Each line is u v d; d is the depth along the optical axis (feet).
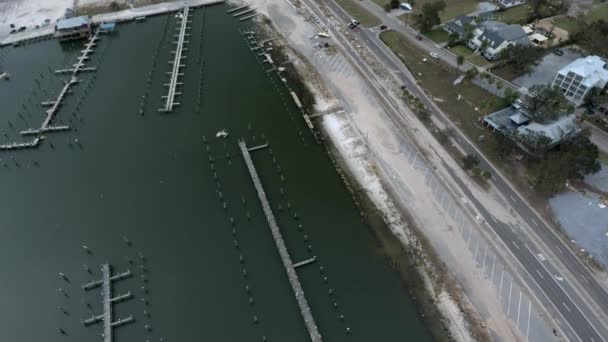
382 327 313.53
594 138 447.83
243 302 328.49
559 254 346.54
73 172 423.64
